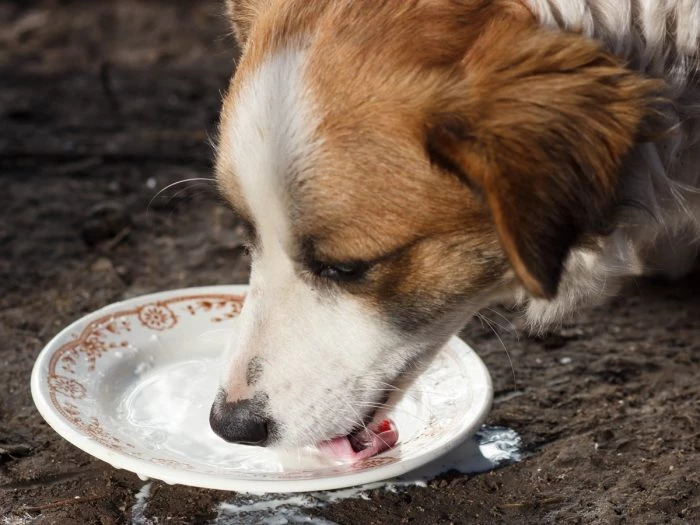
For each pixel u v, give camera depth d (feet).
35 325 16.15
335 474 11.10
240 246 18.69
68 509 11.83
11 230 19.21
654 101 10.88
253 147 10.71
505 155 10.29
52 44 28.55
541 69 10.59
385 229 10.71
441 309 11.31
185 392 13.15
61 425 11.60
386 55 10.61
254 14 12.66
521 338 15.88
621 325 16.39
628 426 13.56
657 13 11.39
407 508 11.85
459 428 11.93
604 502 11.98
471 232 10.95
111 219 19.30
